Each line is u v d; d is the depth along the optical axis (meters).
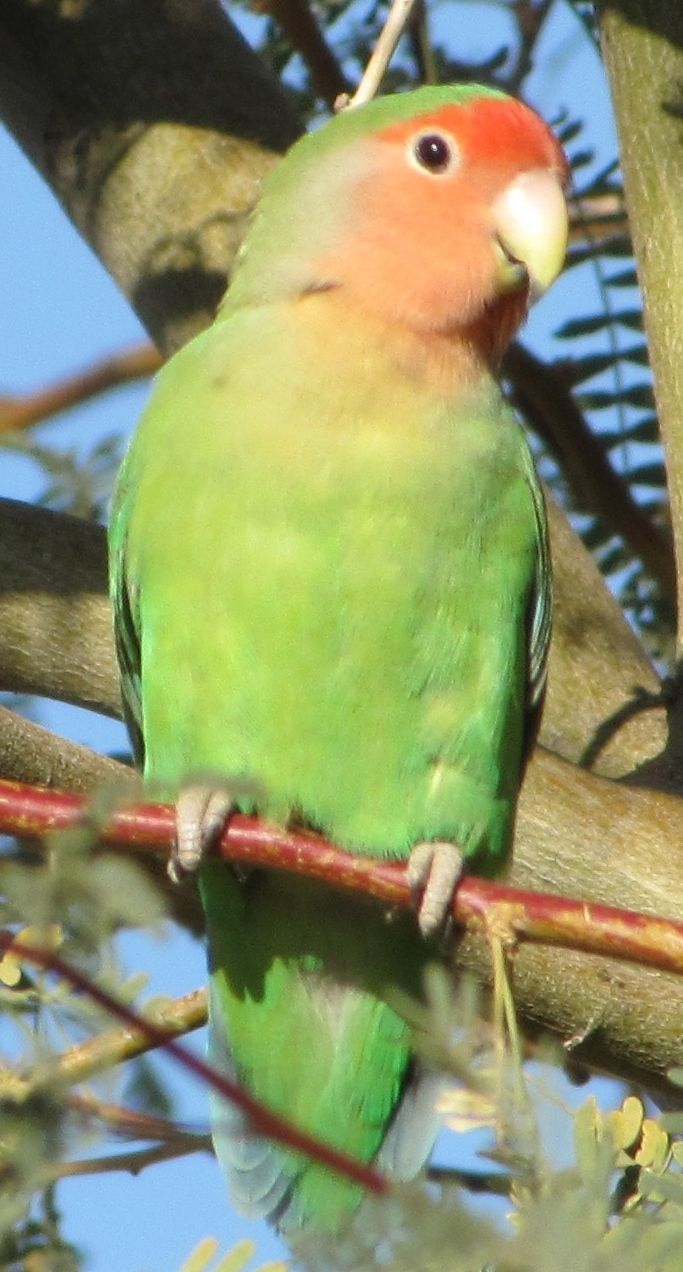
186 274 10.18
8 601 8.57
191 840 6.75
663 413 9.37
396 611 7.46
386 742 7.49
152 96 10.48
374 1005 7.59
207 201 10.28
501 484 7.76
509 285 8.27
